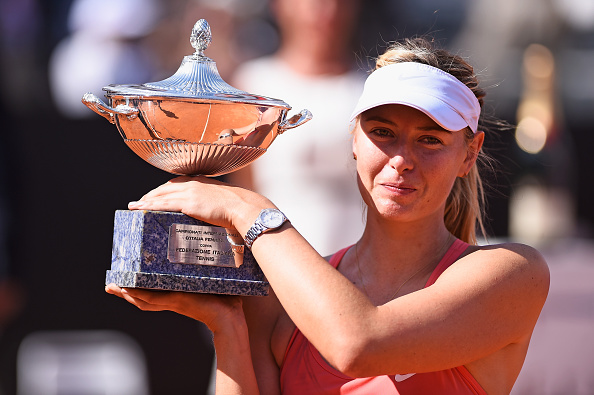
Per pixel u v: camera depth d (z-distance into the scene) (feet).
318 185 58.03
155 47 73.31
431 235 29.63
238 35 69.62
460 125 27.81
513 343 28.81
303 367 29.01
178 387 66.13
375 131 28.37
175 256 27.99
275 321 30.76
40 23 78.18
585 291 55.06
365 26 69.36
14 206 64.80
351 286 26.32
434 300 26.76
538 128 61.87
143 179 65.77
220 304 29.50
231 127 28.02
